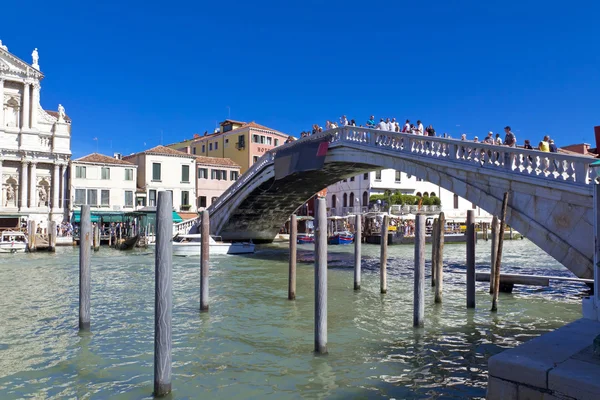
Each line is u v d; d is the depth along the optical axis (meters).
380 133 19.73
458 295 14.32
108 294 14.86
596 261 6.32
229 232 37.28
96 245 32.03
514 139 15.53
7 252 30.61
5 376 7.63
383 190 48.69
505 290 14.62
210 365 8.15
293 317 11.57
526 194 13.70
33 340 9.59
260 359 8.45
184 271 20.73
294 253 13.62
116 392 7.01
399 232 40.47
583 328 5.82
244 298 14.04
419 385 7.26
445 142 16.52
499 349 9.00
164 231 6.75
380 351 8.88
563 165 12.86
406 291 15.15
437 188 52.00
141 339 9.69
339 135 22.41
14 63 38.47
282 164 25.77
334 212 52.78
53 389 7.12
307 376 7.64
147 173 44.41
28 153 38.69
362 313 11.96
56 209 39.72
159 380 6.77
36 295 14.66
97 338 9.74
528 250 36.12
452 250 35.34
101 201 41.94
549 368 4.35
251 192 30.58
